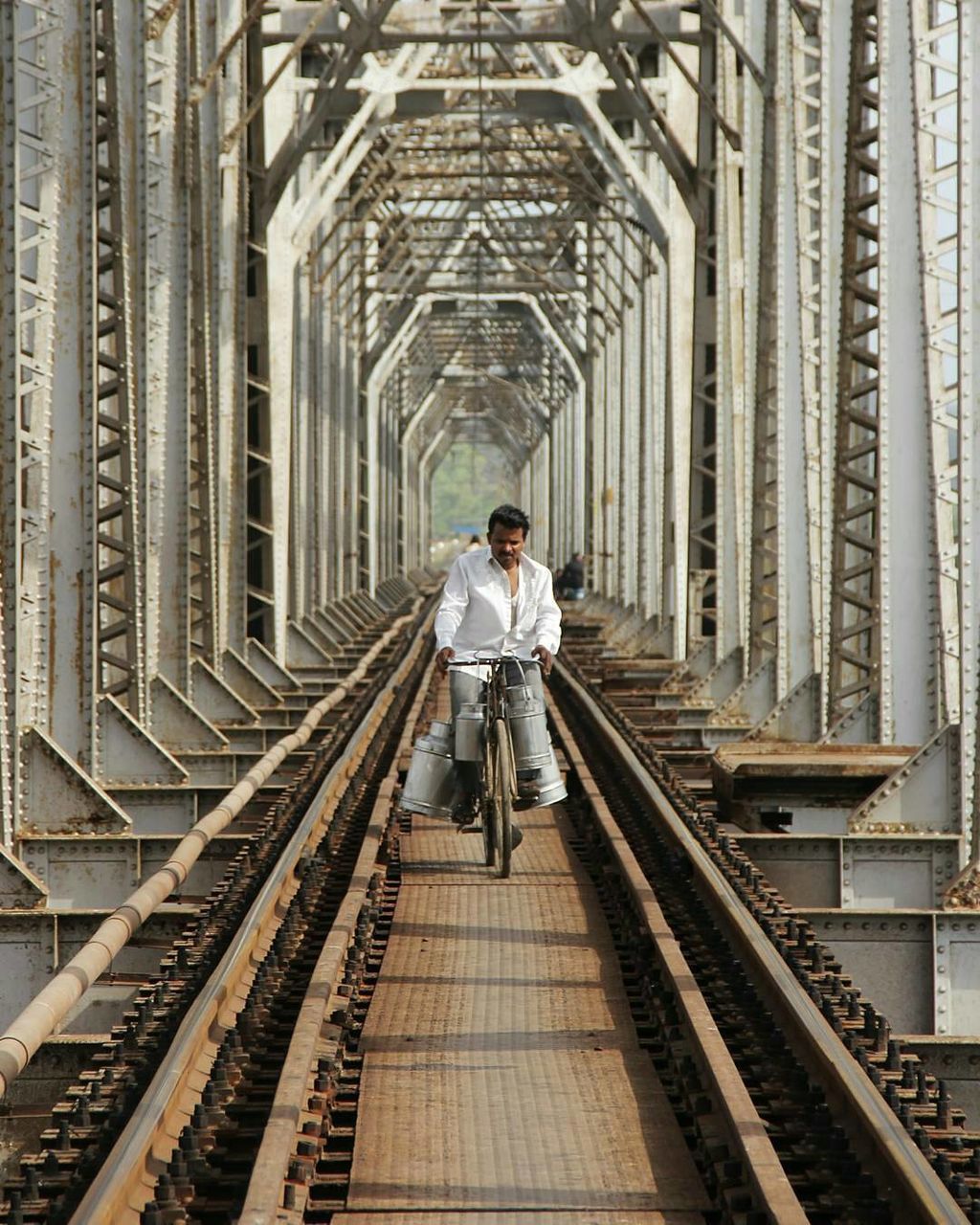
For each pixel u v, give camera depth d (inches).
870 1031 714.2
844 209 1423.5
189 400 1883.6
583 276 5073.8
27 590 1331.2
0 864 1003.3
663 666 2847.0
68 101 1336.1
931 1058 770.2
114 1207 499.5
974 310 1126.4
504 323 7406.5
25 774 1187.9
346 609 4594.0
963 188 1128.8
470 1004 831.7
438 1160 617.9
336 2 2522.1
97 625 1380.4
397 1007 826.2
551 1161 618.2
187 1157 572.1
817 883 1114.1
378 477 6904.5
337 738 1760.6
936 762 1122.7
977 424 1122.7
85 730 1349.7
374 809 1309.1
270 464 2891.2
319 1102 645.3
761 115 2202.3
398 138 3666.3
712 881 955.3
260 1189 512.7
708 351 2834.6
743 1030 762.2
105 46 1520.7
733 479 2380.7
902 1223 532.4
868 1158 587.2
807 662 1775.3
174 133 1879.9
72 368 1342.3
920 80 1235.9
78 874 1182.3
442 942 964.0
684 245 3110.2
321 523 4035.4
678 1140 642.2
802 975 757.3
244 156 2605.8
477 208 4658.0
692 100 2910.9
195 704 2022.6
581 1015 813.2
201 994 732.0
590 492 5871.1
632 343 4340.6
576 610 5743.1
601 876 1131.3
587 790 1425.9
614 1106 680.4
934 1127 603.8
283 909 999.0
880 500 1272.1
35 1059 764.6
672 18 2632.9
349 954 864.9
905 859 1110.4
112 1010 957.2
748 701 1907.0
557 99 3189.0
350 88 2950.3
